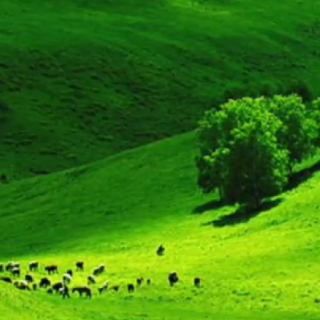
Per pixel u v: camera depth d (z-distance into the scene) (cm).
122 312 13775
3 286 14225
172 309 13812
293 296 13675
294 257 16388
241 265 16488
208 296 14450
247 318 12681
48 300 15012
